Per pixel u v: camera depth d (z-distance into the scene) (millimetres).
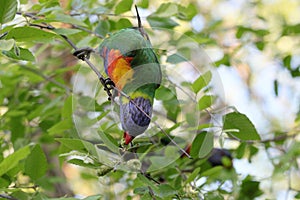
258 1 13531
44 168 7680
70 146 6949
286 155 9484
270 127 13570
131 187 9789
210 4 15617
